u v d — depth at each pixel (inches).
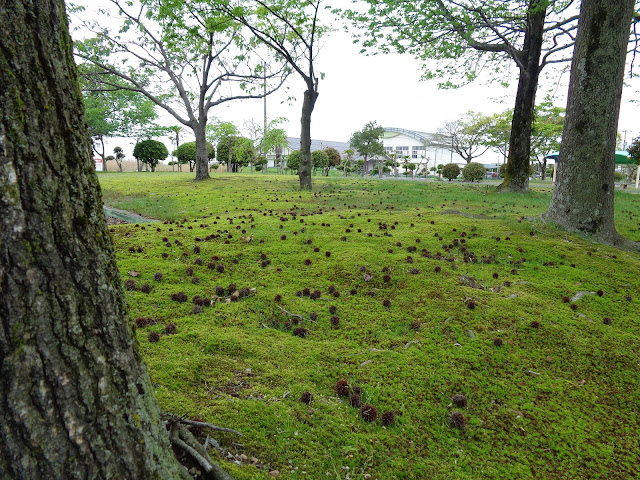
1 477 50.5
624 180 2037.4
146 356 117.9
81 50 663.8
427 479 86.8
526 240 276.1
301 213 372.2
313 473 84.5
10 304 50.5
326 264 209.6
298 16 561.0
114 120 1423.5
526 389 122.6
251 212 373.4
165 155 1301.7
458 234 284.5
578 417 112.7
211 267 197.0
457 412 106.0
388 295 179.6
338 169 2333.9
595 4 285.1
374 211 388.2
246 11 610.2
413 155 2544.3
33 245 52.0
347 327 151.0
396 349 137.7
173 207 419.8
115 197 514.0
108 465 57.9
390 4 513.0
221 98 765.3
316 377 117.6
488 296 183.0
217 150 1462.8
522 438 102.7
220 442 88.4
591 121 293.3
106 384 58.8
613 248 283.1
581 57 295.9
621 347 149.9
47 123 53.6
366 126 1766.7
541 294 193.9
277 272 198.4
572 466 95.3
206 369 115.3
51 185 53.8
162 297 161.2
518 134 636.7
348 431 97.3
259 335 139.2
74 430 54.8
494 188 697.0
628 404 121.1
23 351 51.3
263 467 84.3
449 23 519.5
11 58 50.3
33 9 52.2
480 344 143.6
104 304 59.7
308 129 605.0
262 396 105.9
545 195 602.2
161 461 65.9
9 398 50.6
